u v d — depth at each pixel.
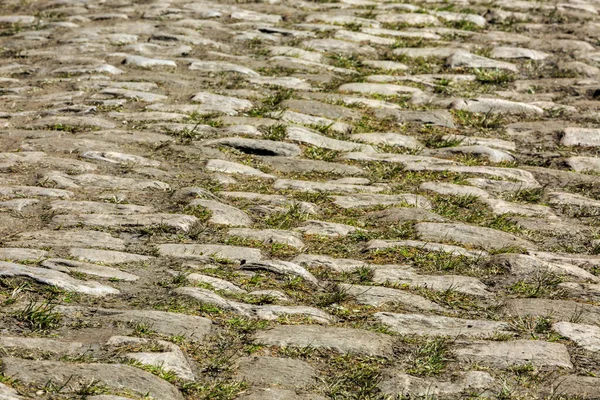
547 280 4.92
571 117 7.70
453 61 9.01
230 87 8.03
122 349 3.93
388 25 10.21
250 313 4.41
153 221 5.39
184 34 9.57
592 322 4.47
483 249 5.32
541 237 5.55
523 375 3.96
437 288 4.79
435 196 6.11
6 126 7.06
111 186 5.96
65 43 9.35
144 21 10.17
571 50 9.45
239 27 9.95
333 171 6.49
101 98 7.68
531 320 4.48
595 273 5.07
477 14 10.70
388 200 5.98
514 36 9.90
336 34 9.73
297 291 4.70
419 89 8.27
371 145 7.02
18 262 4.70
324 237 5.41
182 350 4.00
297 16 10.45
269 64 8.75
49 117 7.23
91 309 4.28
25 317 4.12
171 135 6.93
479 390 3.82
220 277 4.76
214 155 6.58
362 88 8.20
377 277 4.89
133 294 4.50
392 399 3.74
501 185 6.34
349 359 4.04
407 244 5.30
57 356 3.83
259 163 6.57
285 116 7.38
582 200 6.11
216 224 5.46
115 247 5.06
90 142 6.66
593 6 11.20
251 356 4.02
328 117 7.48
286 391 3.75
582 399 3.78
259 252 5.12
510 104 7.88
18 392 3.49
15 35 9.77
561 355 4.12
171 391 3.67
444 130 7.40
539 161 6.84
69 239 5.09
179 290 4.55
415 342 4.23
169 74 8.34
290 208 5.74
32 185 5.91
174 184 6.07
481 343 4.22
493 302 4.68
